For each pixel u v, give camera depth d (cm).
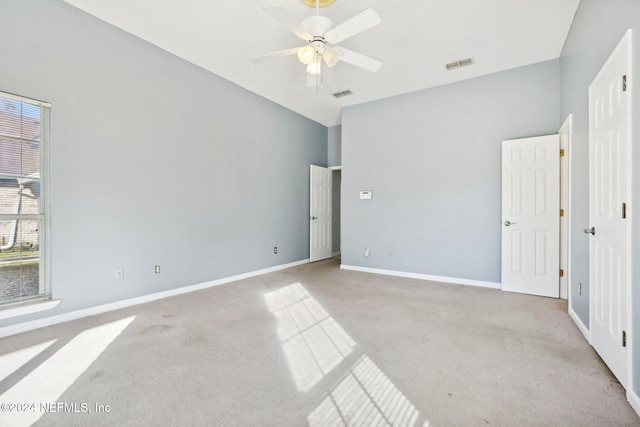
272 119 486
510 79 373
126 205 304
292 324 263
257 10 265
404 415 147
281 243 507
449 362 197
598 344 205
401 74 386
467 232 403
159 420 143
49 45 252
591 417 145
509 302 324
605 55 195
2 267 233
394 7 257
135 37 308
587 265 232
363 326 258
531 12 265
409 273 447
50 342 224
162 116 333
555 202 340
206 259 384
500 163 380
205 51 337
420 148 437
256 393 164
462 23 281
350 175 504
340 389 168
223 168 405
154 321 268
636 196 150
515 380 176
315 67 266
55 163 256
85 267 276
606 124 190
